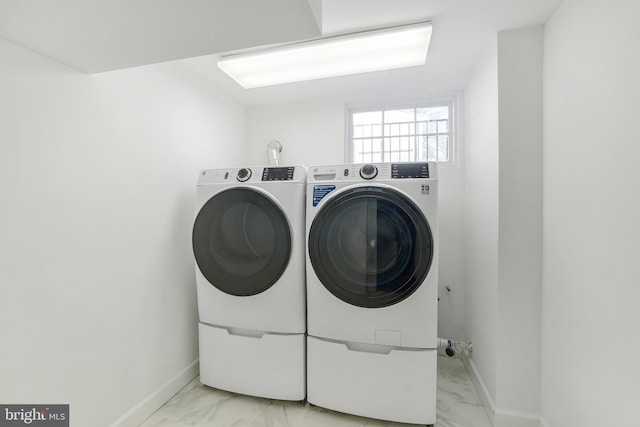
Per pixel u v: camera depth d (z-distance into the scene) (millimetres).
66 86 1108
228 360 1565
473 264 1826
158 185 1550
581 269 1046
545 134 1308
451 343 1747
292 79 1843
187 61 1698
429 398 1314
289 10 843
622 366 851
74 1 753
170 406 1519
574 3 1094
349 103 2342
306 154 2387
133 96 1400
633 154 815
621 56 857
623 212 852
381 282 1329
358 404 1384
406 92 2176
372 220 1356
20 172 968
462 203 2070
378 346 1382
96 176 1222
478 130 1727
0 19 822
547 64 1295
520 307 1365
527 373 1356
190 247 1775
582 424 1034
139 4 779
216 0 777
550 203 1262
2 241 924
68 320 1110
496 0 1183
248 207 1523
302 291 1475
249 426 1372
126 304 1354
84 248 1171
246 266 1514
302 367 1479
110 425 1263
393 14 1269
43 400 1033
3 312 927
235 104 2326
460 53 1630
